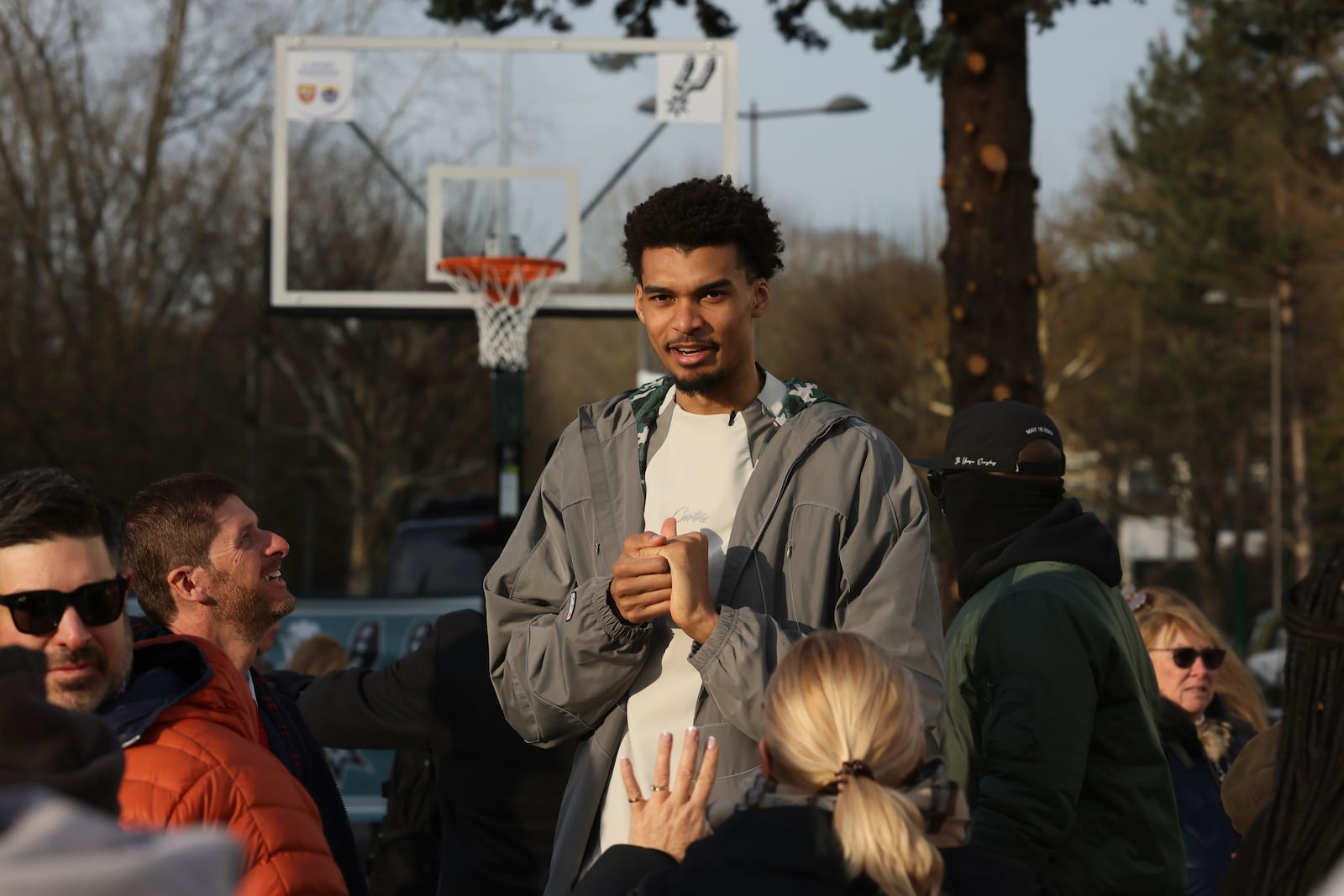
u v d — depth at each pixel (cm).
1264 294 3538
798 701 196
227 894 91
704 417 263
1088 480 4103
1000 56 617
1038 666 277
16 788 123
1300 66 3112
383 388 2692
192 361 2672
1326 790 183
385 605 753
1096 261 3656
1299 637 188
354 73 851
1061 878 285
